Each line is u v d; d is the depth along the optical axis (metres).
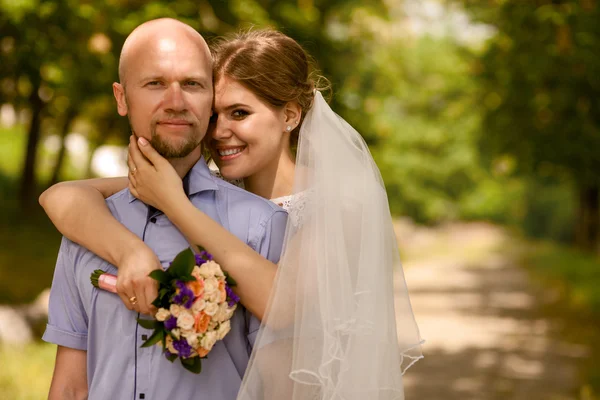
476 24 14.92
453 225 54.22
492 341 11.08
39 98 9.07
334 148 2.71
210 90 2.42
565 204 43.66
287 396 2.41
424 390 7.90
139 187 2.42
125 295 2.25
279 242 2.50
